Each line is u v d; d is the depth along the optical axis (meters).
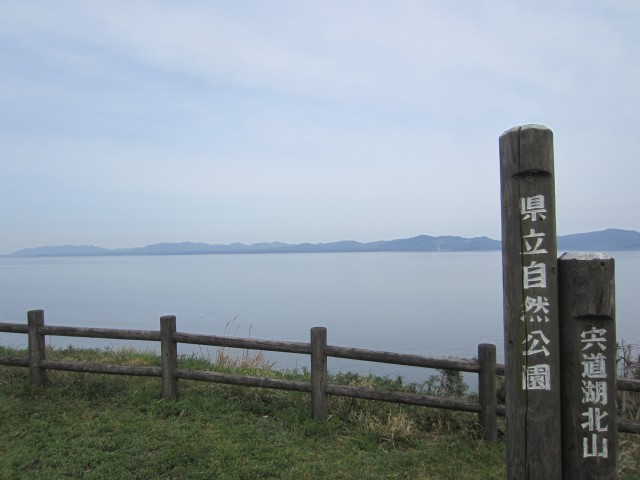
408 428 4.77
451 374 6.09
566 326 2.66
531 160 2.62
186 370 5.53
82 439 4.52
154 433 4.65
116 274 103.31
